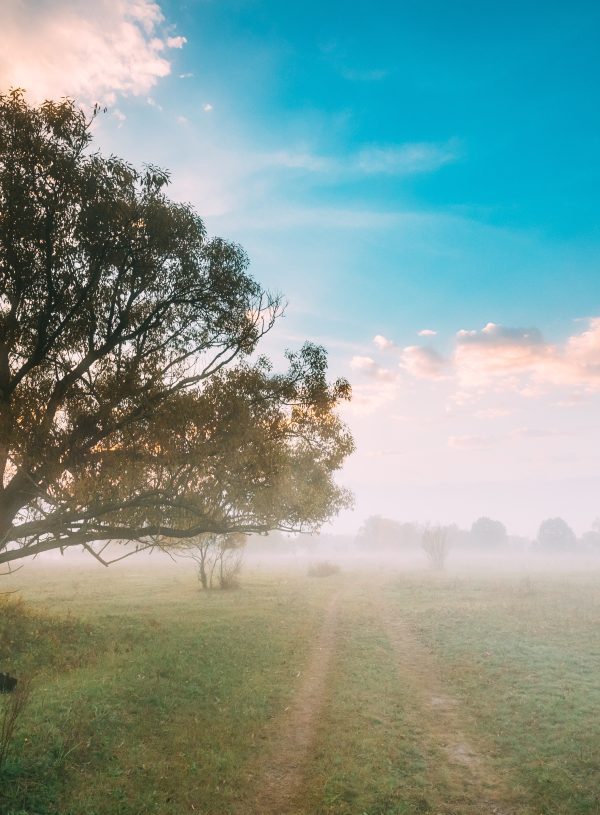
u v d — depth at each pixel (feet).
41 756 25.48
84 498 40.65
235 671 47.83
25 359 48.32
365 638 68.90
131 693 37.45
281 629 72.23
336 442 55.42
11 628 51.52
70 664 45.50
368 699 42.09
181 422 42.78
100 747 28.12
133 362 48.16
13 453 40.91
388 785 26.86
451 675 49.44
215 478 46.88
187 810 23.44
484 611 89.51
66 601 98.43
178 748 29.78
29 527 44.75
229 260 50.75
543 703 39.68
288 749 31.58
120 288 48.93
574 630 70.38
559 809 24.30
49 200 42.37
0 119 41.50
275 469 47.34
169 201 47.98
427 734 34.60
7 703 31.30
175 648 54.34
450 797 25.81
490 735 34.01
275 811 24.12
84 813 21.99
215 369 52.11
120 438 44.50
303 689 44.50
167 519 48.96
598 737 32.53
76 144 44.14
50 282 44.57
